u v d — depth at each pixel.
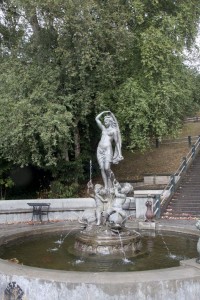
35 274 6.98
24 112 18.00
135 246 10.01
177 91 20.11
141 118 19.58
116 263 8.92
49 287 6.64
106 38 19.41
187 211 17.86
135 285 6.38
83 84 19.89
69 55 18.81
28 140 18.61
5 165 22.20
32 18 20.55
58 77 19.97
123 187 10.73
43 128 17.70
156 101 19.59
